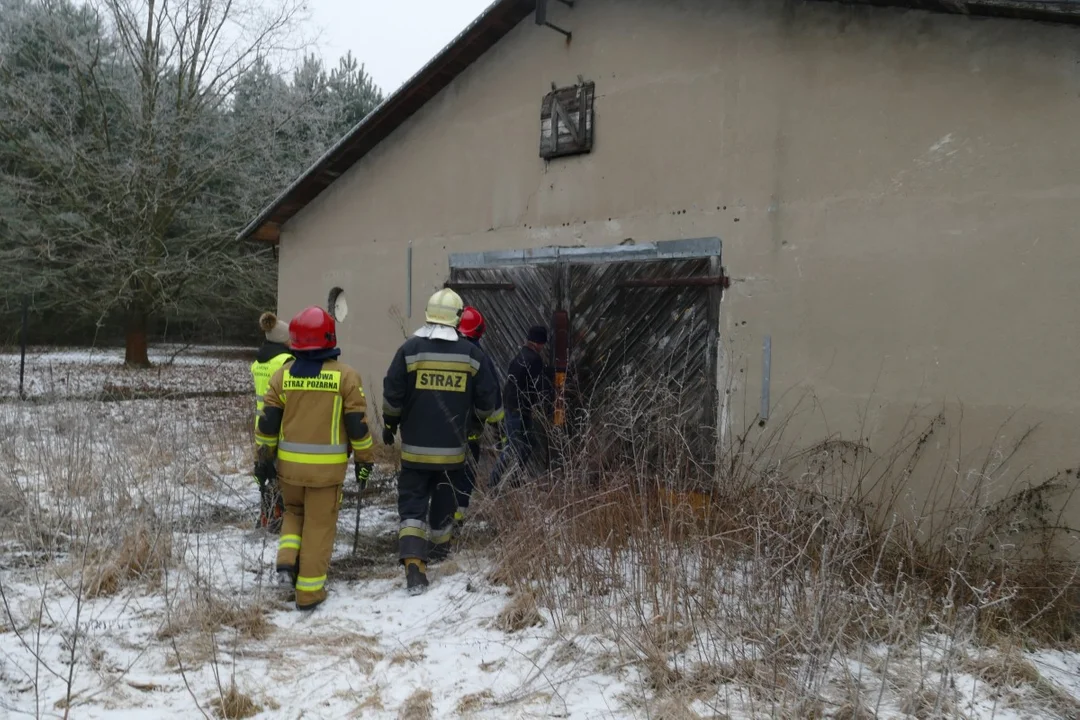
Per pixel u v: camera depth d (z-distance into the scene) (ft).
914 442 15.66
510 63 24.45
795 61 17.69
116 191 59.98
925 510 15.37
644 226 20.71
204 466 21.81
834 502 14.60
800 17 17.60
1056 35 14.14
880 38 16.34
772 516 13.69
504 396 21.01
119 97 61.72
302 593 14.02
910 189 15.89
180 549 16.12
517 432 20.57
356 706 10.69
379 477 24.82
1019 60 14.55
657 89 20.49
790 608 12.28
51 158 58.80
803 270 17.47
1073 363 13.87
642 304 20.54
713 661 11.41
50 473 19.35
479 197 25.44
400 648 12.51
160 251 63.26
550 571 14.56
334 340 15.06
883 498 15.81
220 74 63.57
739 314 18.54
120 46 63.21
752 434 18.10
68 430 22.27
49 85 59.00
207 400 41.27
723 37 19.02
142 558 15.40
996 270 14.75
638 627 12.24
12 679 10.99
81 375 42.60
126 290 59.47
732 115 18.83
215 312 70.28
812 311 17.29
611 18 21.65
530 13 23.79
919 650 11.07
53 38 59.21
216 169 62.18
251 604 14.02
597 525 15.21
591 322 21.80
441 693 11.05
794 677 10.69
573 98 22.48
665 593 13.03
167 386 47.29
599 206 21.89
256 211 63.46
